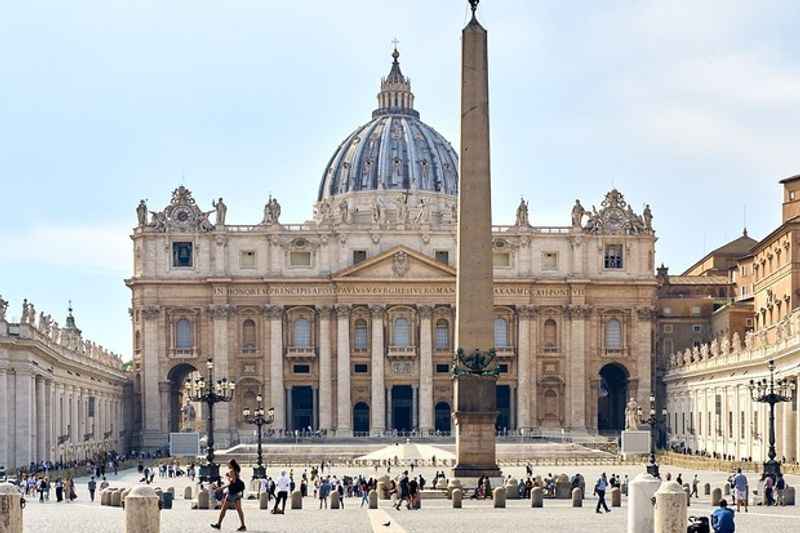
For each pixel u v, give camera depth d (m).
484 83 52.09
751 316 134.50
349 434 143.12
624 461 106.94
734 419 104.31
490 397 53.38
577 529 36.62
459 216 52.47
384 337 144.38
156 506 24.70
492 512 47.69
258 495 59.38
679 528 22.84
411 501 50.53
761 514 45.72
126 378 139.75
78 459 106.50
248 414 79.88
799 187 119.12
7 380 81.62
